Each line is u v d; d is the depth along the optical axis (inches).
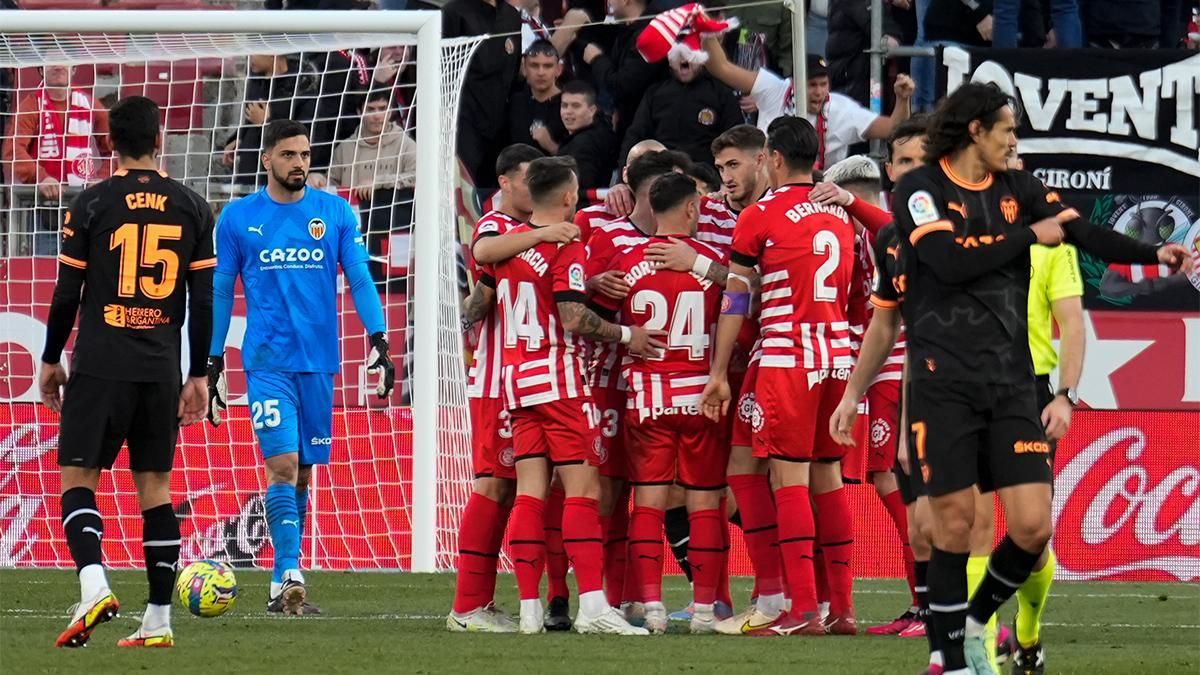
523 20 1802.4
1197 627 999.6
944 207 617.6
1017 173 641.0
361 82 1601.9
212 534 1417.3
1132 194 1551.4
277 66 1643.7
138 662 723.4
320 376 1078.4
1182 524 1362.0
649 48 1550.2
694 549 928.3
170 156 1583.4
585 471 901.2
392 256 1567.4
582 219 951.0
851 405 697.0
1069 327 718.5
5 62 1411.2
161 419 789.2
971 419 615.5
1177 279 1486.2
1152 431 1366.9
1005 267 619.5
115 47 1421.0
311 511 1423.5
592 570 901.8
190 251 797.2
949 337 615.2
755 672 709.3
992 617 671.8
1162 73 1563.7
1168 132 1563.7
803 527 896.9
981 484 647.1
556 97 1781.5
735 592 1248.8
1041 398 765.9
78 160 1585.9
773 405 886.4
